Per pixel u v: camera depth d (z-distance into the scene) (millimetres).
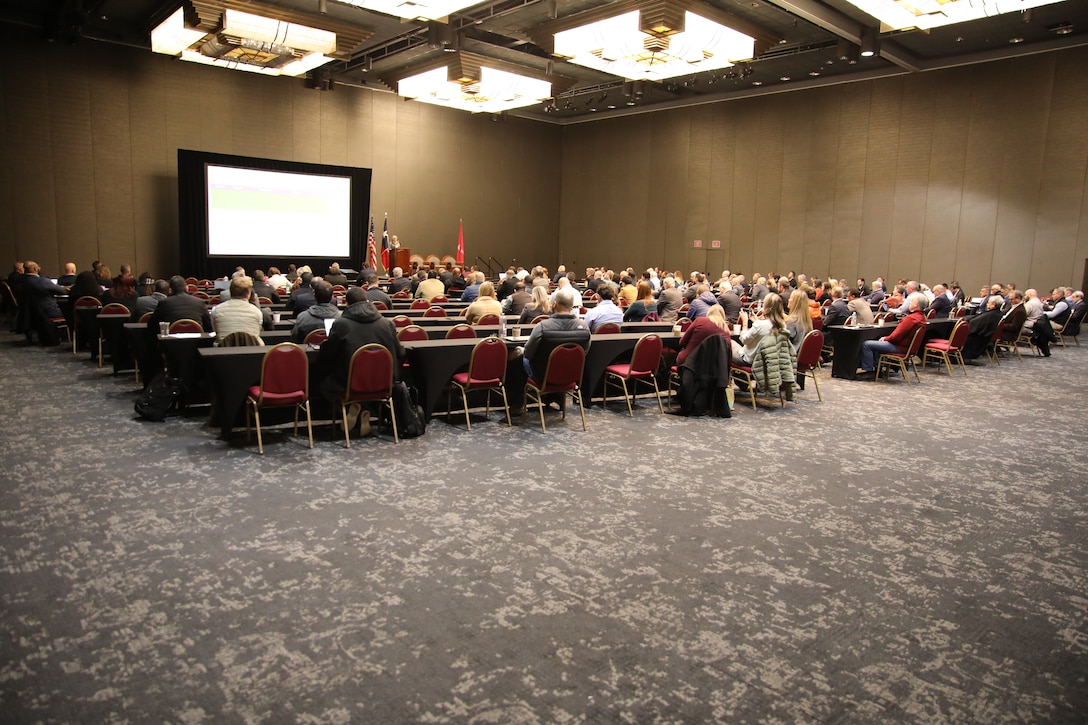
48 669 2465
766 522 4051
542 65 17750
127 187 16688
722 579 3309
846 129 18562
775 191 20000
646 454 5391
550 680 2475
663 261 22656
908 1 9594
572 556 3516
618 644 2723
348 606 2963
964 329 9625
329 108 19703
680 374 6891
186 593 3037
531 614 2934
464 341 6184
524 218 24375
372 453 5230
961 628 2916
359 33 13430
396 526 3836
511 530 3824
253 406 5469
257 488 4383
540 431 6031
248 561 3363
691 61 13570
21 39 15055
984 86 16312
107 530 3684
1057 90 15312
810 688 2473
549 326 5914
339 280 12859
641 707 2334
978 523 4113
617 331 7383
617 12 11648
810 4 13180
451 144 22266
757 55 13484
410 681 2449
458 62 14898
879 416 6926
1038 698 2453
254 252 17844
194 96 17453
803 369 7707
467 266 23062
